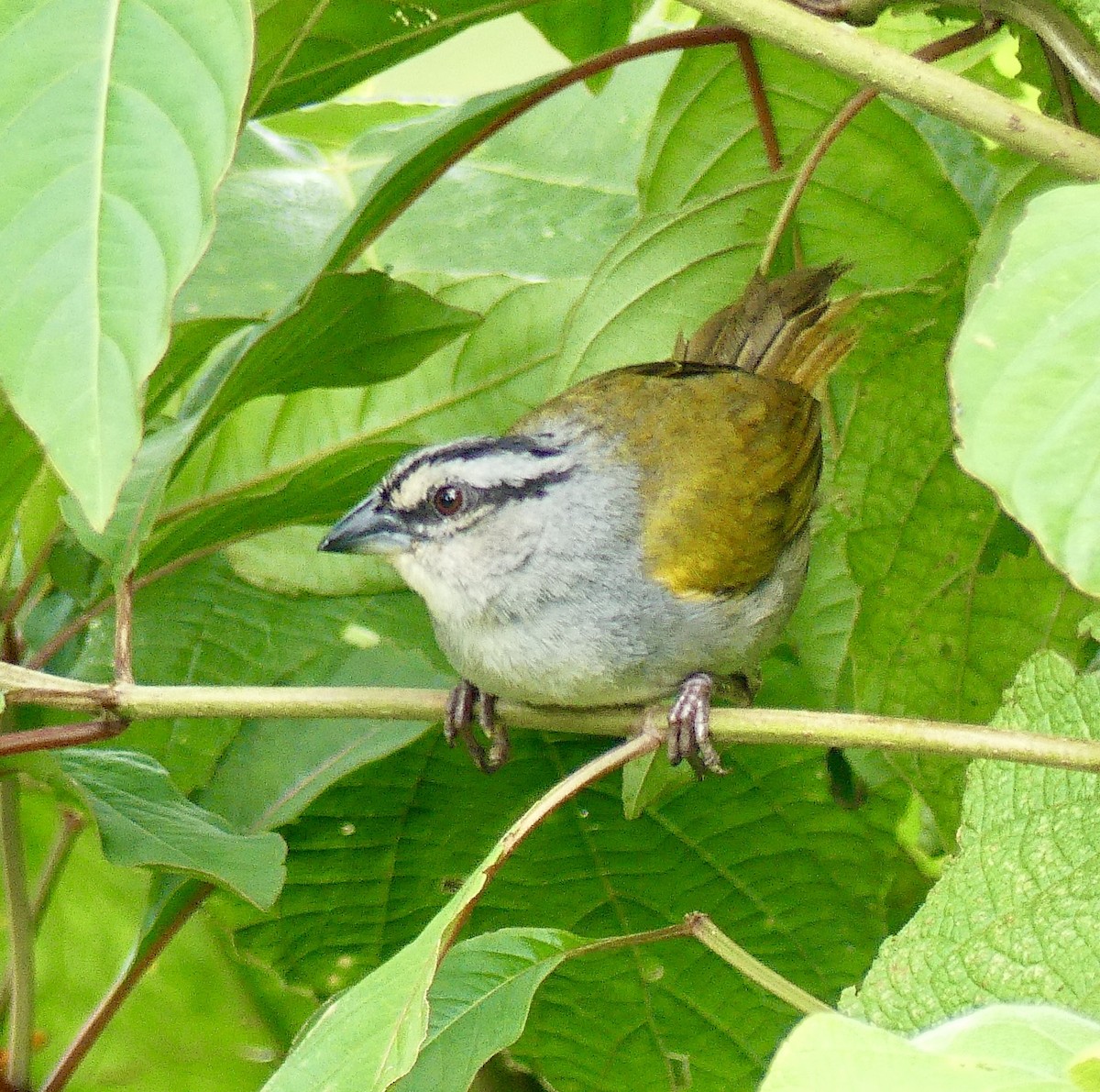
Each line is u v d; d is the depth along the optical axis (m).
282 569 9.00
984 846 6.43
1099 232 4.45
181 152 4.37
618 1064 8.52
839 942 8.60
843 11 6.94
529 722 8.29
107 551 6.86
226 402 7.55
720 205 8.11
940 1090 3.85
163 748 8.46
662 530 8.32
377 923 8.73
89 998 10.12
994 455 4.26
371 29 7.55
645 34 10.26
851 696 9.14
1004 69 9.07
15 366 4.24
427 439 9.02
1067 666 6.67
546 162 10.04
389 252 9.77
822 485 9.36
